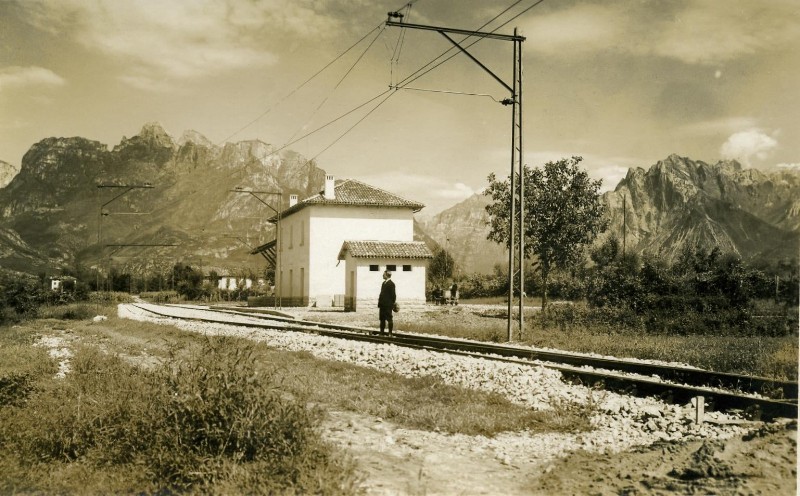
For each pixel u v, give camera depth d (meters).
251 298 60.09
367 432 7.93
